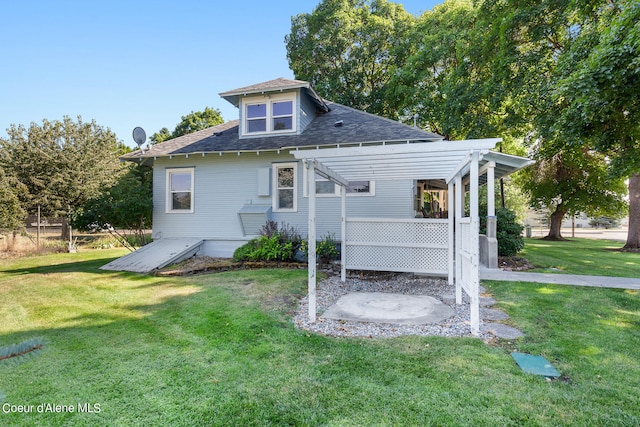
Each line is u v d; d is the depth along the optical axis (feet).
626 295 18.54
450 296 19.70
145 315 16.43
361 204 31.78
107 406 8.57
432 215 50.11
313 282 15.30
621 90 19.24
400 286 22.88
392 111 65.72
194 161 36.63
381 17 65.51
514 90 36.68
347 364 10.74
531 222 112.98
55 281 24.71
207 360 11.23
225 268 29.17
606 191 54.29
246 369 10.51
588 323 14.34
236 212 35.35
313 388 9.29
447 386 9.28
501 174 34.24
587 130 24.12
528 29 36.01
